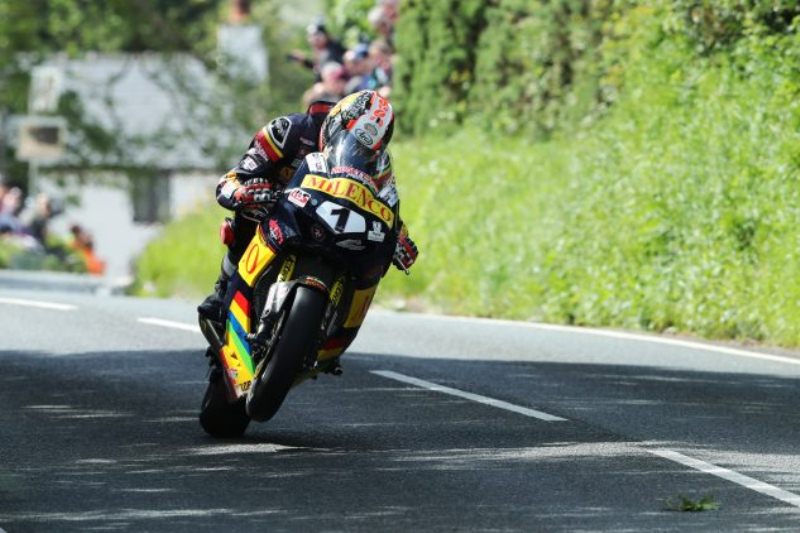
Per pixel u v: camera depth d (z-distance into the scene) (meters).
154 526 27.98
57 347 51.34
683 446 34.97
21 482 31.47
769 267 58.44
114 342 52.47
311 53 197.75
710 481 31.45
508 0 89.56
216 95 178.75
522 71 89.06
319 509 29.17
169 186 192.75
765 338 56.25
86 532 27.58
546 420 38.25
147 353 49.78
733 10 70.69
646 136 72.31
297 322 32.91
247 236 35.69
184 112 188.62
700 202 63.78
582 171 74.12
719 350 51.78
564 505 29.41
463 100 93.88
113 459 33.75
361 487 30.97
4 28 176.38
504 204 78.50
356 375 45.50
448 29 93.62
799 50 64.94
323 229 33.31
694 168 65.56
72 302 67.62
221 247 93.44
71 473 32.34
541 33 86.44
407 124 97.25
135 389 42.88
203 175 189.12
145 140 180.00
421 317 63.22
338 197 33.38
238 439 36.03
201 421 36.16
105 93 181.38
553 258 67.94
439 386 43.47
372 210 33.59
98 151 179.12
